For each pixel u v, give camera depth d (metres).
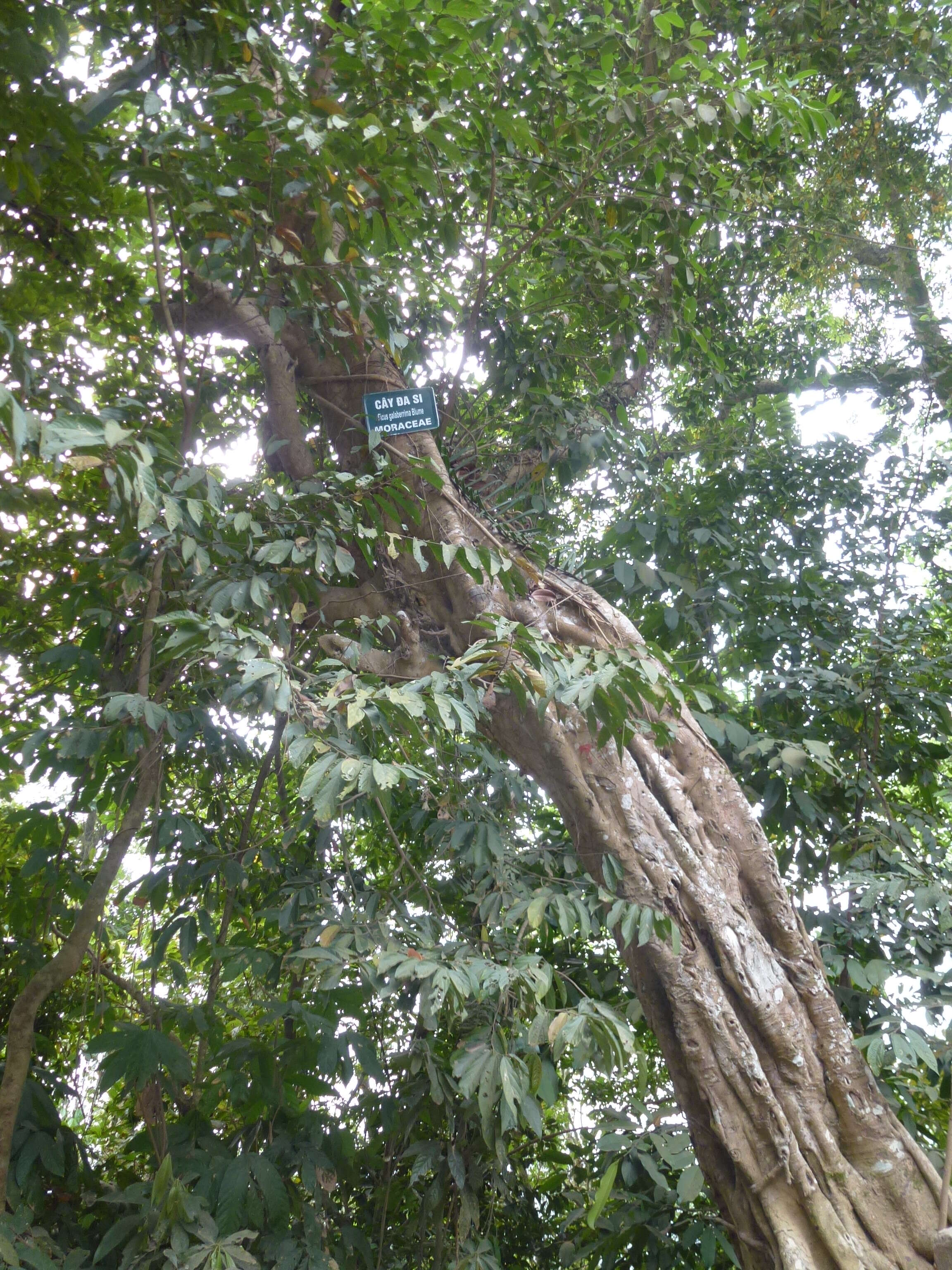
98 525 4.00
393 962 3.03
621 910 3.35
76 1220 3.33
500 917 3.75
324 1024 3.31
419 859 4.69
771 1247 3.15
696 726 3.96
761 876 3.70
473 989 3.02
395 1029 4.23
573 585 4.22
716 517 5.23
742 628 5.31
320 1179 3.49
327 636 3.72
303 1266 3.13
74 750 3.15
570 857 3.91
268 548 3.18
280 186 3.21
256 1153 3.44
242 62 3.32
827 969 3.99
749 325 7.08
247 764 4.17
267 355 4.41
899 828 4.44
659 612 5.16
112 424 2.26
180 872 3.67
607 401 5.76
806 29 5.83
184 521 3.03
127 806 4.02
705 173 4.46
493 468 5.11
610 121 3.80
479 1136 3.88
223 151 3.08
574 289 4.69
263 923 4.52
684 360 5.78
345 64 3.25
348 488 3.46
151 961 3.51
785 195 6.87
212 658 3.14
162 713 3.02
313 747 2.79
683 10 5.67
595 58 5.03
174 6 3.16
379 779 2.58
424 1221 3.62
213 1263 2.76
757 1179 3.21
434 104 3.38
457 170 3.95
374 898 3.62
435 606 4.04
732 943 3.50
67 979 2.91
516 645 2.92
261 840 4.23
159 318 4.30
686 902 3.55
